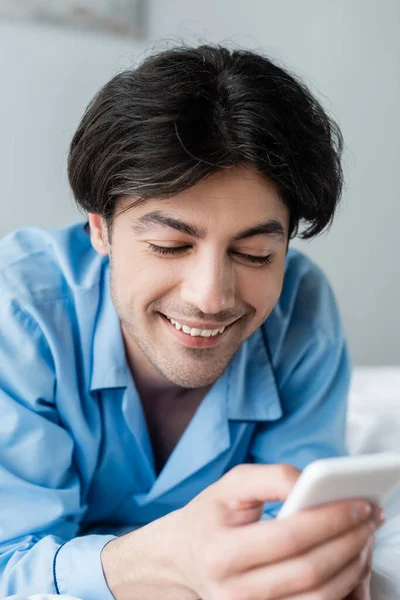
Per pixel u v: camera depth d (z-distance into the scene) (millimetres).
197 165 732
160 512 1111
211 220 761
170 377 885
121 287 852
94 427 1024
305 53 2477
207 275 778
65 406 996
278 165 762
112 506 1106
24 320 968
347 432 1417
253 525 602
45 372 969
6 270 1014
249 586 603
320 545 595
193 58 806
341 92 2553
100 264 1058
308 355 1116
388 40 2580
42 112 2158
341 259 2654
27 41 2115
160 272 806
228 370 1052
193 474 1059
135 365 1030
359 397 1620
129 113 775
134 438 1046
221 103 752
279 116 775
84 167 841
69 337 1005
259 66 819
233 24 2363
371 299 2721
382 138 2635
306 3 2447
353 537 596
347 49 2531
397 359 2785
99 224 927
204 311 790
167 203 761
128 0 2207
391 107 2629
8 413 928
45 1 2113
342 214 2623
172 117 742
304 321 1128
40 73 2141
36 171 2176
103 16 2184
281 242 821
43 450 941
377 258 2699
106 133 798
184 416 1076
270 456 1104
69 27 2152
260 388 1070
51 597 731
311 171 817
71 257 1055
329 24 2488
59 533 957
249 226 771
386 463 543
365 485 571
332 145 873
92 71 2197
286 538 583
